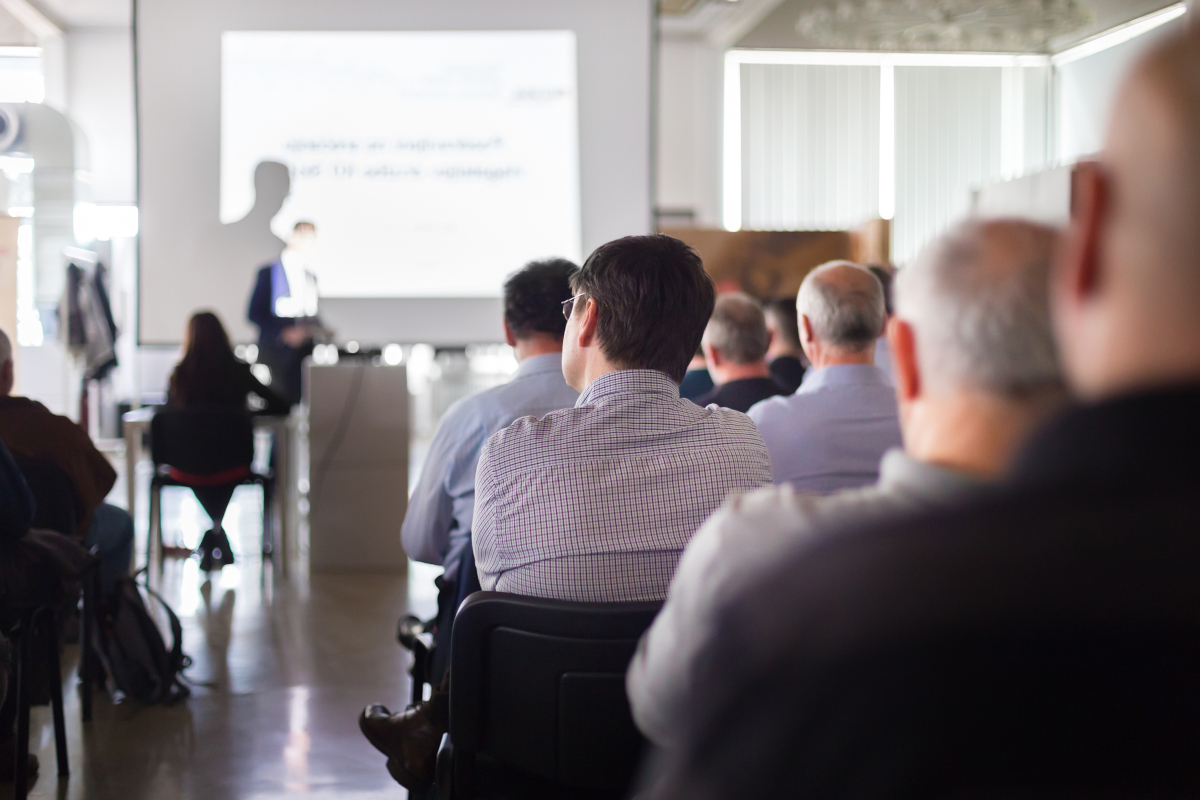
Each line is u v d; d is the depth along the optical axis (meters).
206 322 4.25
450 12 5.18
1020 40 9.63
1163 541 0.35
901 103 10.14
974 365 0.52
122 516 2.91
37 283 6.51
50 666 2.27
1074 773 0.35
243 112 5.14
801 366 3.17
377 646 3.36
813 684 0.37
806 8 9.00
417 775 1.66
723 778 0.40
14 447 2.43
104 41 8.95
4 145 6.45
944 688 0.35
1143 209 0.39
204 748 2.48
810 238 5.23
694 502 1.27
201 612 3.77
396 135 5.18
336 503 4.51
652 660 0.67
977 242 0.55
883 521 0.41
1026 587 0.36
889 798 0.36
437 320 5.23
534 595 1.28
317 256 5.17
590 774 1.20
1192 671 0.35
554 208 5.24
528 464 1.28
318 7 5.14
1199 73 0.38
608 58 5.23
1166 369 0.38
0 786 2.21
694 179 10.05
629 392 1.30
